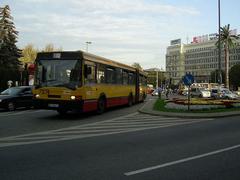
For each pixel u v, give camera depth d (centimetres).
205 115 2369
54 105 1950
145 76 4072
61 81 1961
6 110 2600
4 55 6425
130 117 2227
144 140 1288
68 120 1956
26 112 2434
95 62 2181
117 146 1150
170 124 1872
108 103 2464
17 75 5862
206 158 976
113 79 2577
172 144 1204
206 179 762
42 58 2005
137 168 849
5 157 957
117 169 838
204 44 18188
